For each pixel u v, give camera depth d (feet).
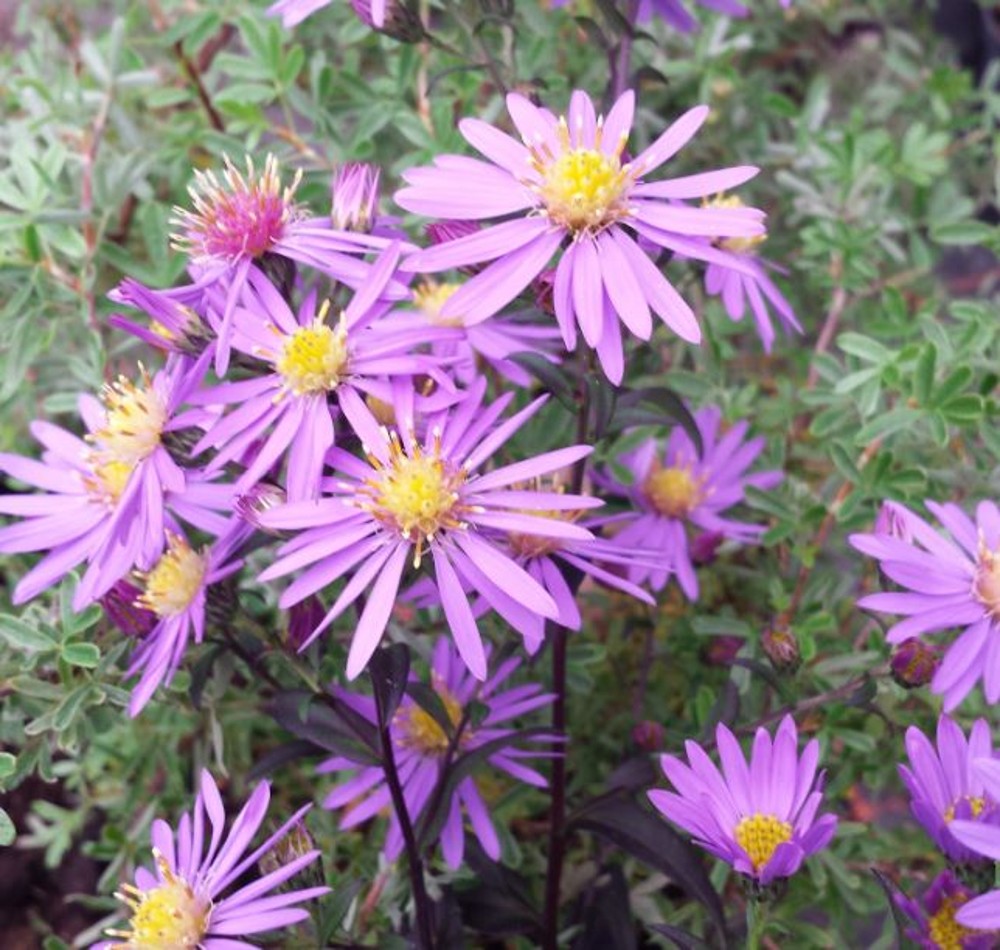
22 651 0.70
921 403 0.75
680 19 0.73
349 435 0.58
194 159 1.04
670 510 0.79
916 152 0.99
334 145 0.89
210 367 0.67
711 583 0.92
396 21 0.66
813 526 0.83
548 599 0.51
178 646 0.60
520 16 0.95
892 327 0.87
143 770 0.84
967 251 1.27
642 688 0.84
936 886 0.52
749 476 0.82
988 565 0.57
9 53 1.06
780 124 1.14
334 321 0.60
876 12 1.22
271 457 0.54
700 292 0.95
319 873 0.57
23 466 0.64
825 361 0.83
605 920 0.72
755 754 0.55
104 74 0.91
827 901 0.76
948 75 1.10
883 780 0.78
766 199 1.09
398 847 0.66
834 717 0.75
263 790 0.55
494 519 0.53
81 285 0.84
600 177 0.53
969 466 0.80
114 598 0.61
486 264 0.59
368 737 0.60
